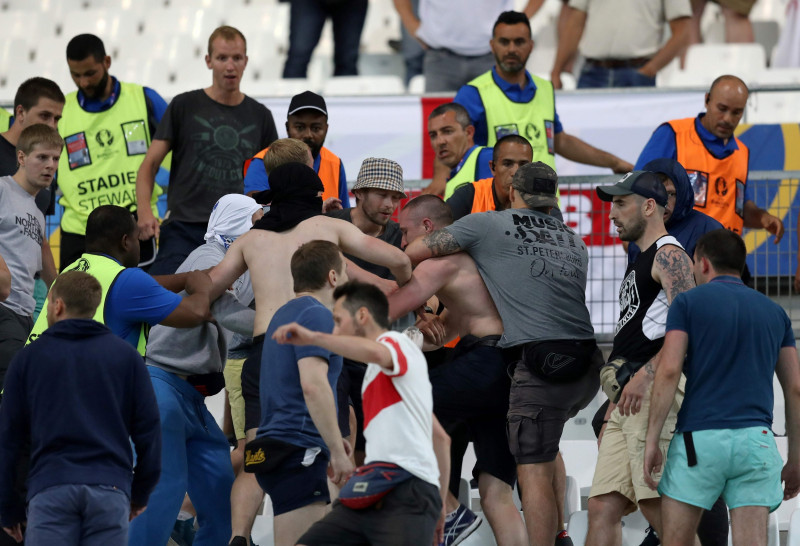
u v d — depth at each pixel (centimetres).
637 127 3350
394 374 1628
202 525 2145
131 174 2909
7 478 1789
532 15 3806
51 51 4697
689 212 2359
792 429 1988
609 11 3675
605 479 2052
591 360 2123
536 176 2186
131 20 4822
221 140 2775
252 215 2242
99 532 1762
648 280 2028
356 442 2195
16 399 1788
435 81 3628
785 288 3033
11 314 2284
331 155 2702
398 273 2069
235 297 2108
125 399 1806
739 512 1903
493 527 2142
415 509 1617
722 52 4203
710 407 1908
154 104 2948
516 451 2102
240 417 2262
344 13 4072
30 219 2341
